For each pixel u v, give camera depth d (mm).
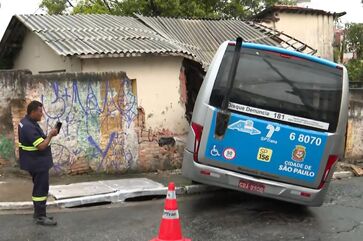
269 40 15633
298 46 20141
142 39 12281
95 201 7980
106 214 7461
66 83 9469
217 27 15469
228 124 7402
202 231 6750
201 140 7473
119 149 10172
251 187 7488
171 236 5785
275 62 7516
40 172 6617
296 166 7457
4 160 9469
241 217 7609
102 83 9836
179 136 11836
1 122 9414
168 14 22766
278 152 7422
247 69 7488
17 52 15617
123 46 11250
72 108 9555
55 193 8078
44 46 13086
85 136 9742
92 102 9758
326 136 7457
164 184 9258
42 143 6520
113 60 11016
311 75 7535
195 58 11828
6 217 7051
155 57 11508
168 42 12453
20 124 6629
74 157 9656
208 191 9320
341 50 28000
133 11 22719
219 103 7449
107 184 8906
